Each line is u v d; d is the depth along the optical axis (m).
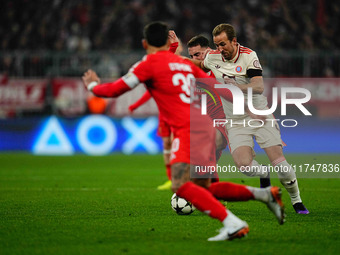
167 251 16.83
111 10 80.81
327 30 81.75
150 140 67.06
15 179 41.88
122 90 18.42
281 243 18.12
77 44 77.38
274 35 80.12
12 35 78.81
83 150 66.75
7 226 21.52
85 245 17.81
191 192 17.83
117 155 64.81
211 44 80.25
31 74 66.19
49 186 37.34
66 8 80.56
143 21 79.44
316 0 83.31
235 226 17.56
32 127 67.25
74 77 66.38
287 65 66.25
